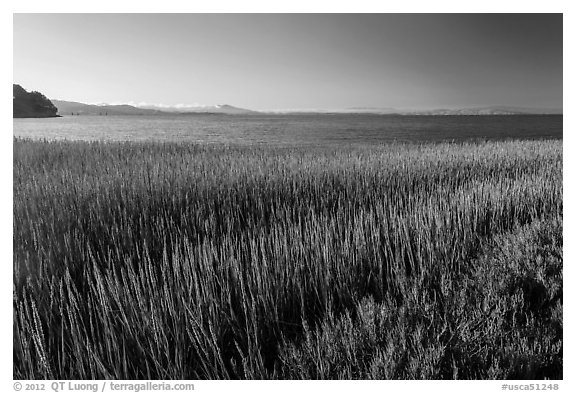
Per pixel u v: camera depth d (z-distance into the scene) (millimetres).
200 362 2396
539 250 3480
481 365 2254
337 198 5641
